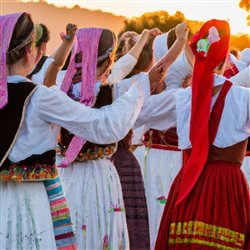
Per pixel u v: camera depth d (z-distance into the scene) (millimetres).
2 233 3189
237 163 4301
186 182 4301
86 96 4180
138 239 4859
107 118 3395
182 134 4465
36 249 3229
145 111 4922
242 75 5484
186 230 4246
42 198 3314
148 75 3945
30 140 3248
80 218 4172
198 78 4355
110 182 4246
